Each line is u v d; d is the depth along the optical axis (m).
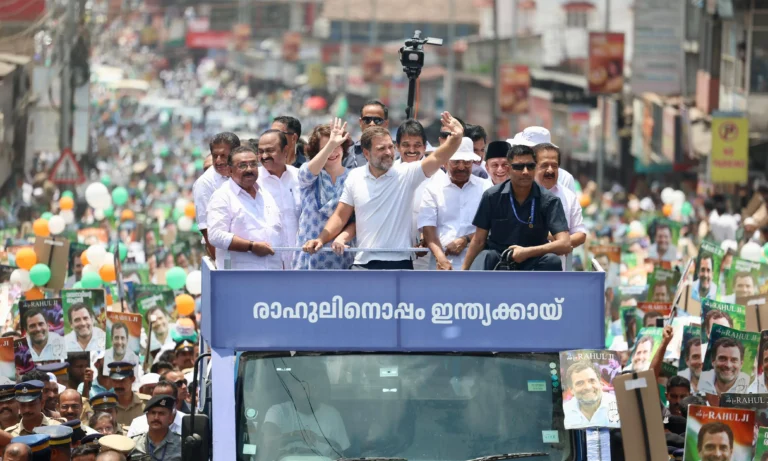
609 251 31.81
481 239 15.95
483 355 14.40
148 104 161.88
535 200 15.80
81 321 22.17
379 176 16.16
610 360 14.13
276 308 14.28
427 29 198.88
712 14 86.12
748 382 19.25
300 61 196.00
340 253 15.62
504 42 131.25
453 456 13.79
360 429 13.88
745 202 75.25
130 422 21.11
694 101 91.75
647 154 94.94
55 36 70.88
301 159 21.80
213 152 20.22
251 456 13.66
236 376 14.13
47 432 16.05
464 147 17.33
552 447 13.97
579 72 124.06
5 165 68.12
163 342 26.03
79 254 30.31
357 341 14.32
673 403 20.45
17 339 20.11
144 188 82.31
